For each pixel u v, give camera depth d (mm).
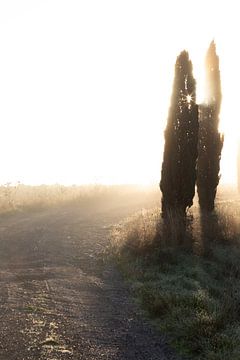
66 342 8391
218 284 13219
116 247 15672
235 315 9992
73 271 13281
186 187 18375
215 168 22078
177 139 18375
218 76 22578
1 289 11055
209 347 8461
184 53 18656
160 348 8594
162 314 10125
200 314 9656
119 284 12367
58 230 19000
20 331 8633
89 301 10812
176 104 18469
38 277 12383
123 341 8727
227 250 16531
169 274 13227
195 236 17203
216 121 22141
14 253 14828
